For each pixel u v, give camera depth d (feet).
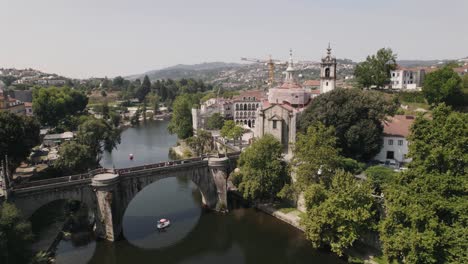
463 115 177.78
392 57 434.30
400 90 458.91
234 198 290.97
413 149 167.63
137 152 469.16
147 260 203.21
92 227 234.99
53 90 568.00
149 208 275.18
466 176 153.17
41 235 219.20
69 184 207.92
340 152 277.64
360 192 188.55
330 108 279.08
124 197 228.43
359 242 205.05
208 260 203.31
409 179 168.14
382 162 275.18
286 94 367.66
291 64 394.73
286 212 253.44
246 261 201.46
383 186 201.05
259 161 258.16
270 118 301.84
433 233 146.92
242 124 554.46
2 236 148.36
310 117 290.35
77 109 627.87
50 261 194.49
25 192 193.98
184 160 259.80
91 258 201.98
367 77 441.68
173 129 533.96
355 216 181.57
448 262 146.82
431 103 361.71
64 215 249.96
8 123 262.67
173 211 268.82
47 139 414.00
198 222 248.93
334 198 189.26
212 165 262.88
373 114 265.95
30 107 554.87
